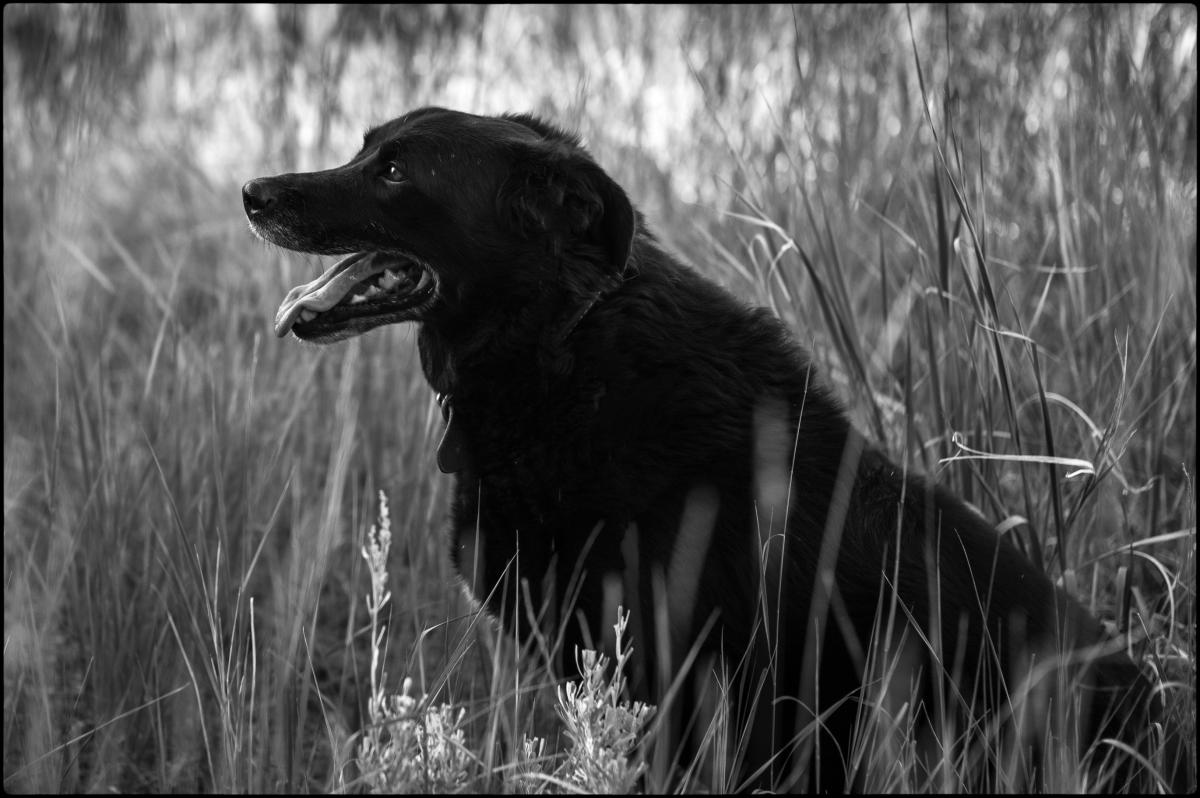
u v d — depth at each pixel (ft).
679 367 8.89
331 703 9.98
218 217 20.72
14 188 19.99
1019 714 7.86
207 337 15.87
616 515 8.63
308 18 20.74
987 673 8.30
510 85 19.39
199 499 11.82
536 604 9.05
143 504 12.48
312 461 14.35
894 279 13.85
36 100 21.45
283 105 20.35
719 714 7.79
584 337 9.00
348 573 13.12
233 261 18.71
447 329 9.65
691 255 15.53
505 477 9.11
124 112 23.39
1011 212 14.47
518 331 9.20
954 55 15.90
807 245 12.80
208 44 23.67
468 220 9.32
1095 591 10.80
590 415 8.84
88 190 20.51
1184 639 10.42
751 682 8.49
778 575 8.41
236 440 12.95
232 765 7.78
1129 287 12.32
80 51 21.43
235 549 12.15
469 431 9.48
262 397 14.06
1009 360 11.32
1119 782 8.53
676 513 8.52
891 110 16.58
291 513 13.33
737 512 8.54
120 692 10.73
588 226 9.07
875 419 10.67
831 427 9.03
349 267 10.23
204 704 10.54
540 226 9.10
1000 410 11.12
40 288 17.60
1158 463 11.44
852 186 13.08
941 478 10.64
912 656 8.42
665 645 8.01
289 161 19.42
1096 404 11.69
